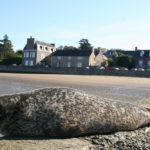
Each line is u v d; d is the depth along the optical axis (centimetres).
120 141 398
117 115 452
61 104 412
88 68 4494
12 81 1939
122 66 5325
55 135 400
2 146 344
